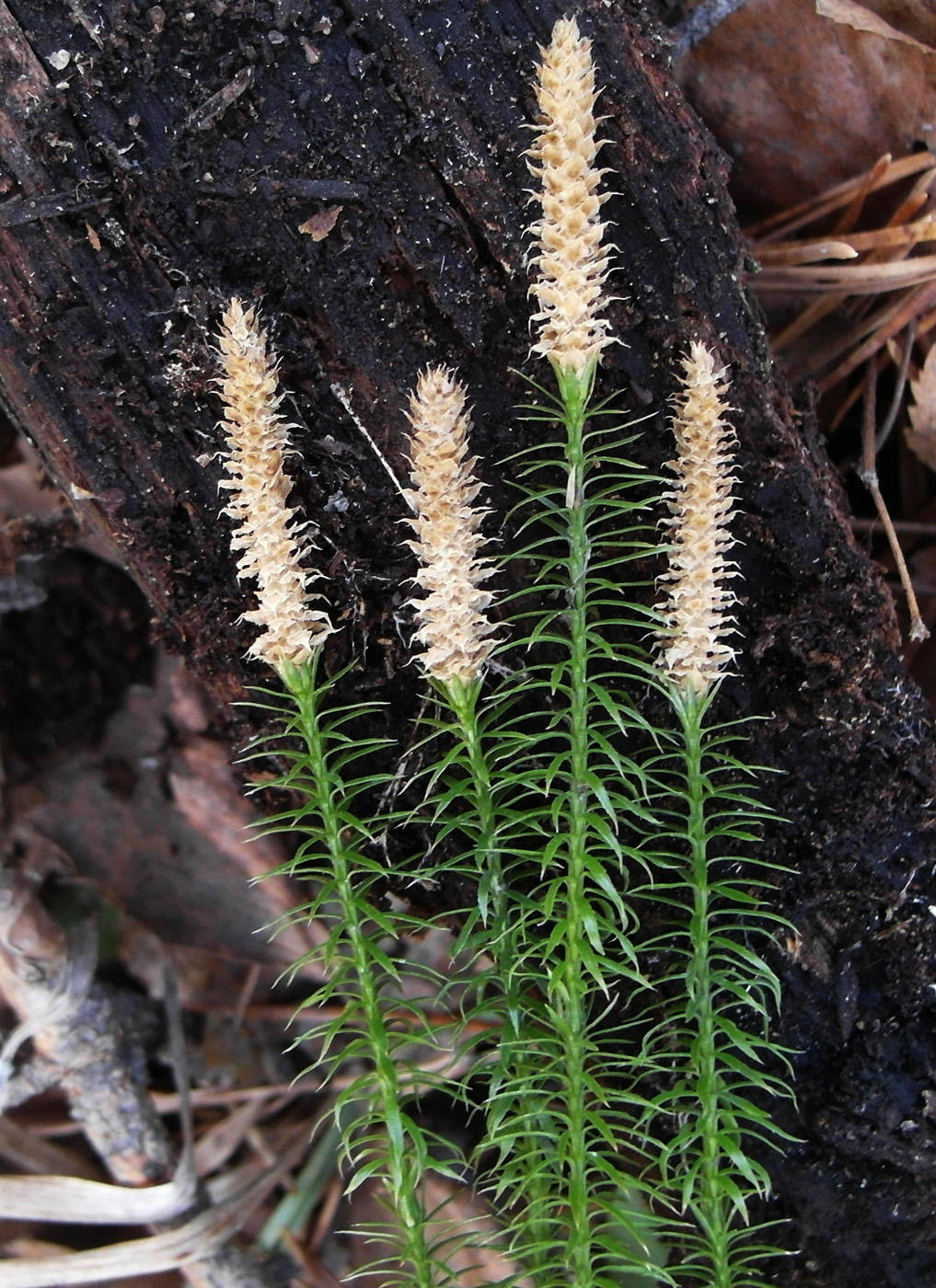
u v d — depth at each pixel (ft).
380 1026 0.63
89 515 0.69
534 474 0.66
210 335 0.64
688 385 0.62
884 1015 0.67
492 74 0.63
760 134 0.73
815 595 0.66
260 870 0.81
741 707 0.67
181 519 0.66
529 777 0.63
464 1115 0.78
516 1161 0.65
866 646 0.66
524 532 0.66
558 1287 0.65
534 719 0.67
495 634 0.66
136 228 0.64
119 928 0.80
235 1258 0.75
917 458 0.76
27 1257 0.75
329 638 0.66
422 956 0.79
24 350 0.65
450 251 0.64
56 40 0.62
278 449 0.62
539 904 0.63
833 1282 0.69
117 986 0.79
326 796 0.63
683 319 0.65
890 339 0.74
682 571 0.63
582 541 0.62
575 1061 0.63
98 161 0.63
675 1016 0.64
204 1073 0.80
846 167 0.73
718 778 0.67
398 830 0.68
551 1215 0.68
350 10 0.63
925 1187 0.67
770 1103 0.68
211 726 0.81
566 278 0.60
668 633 0.63
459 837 0.67
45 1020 0.74
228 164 0.63
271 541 0.62
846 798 0.67
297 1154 0.78
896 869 0.67
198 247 0.64
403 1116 0.63
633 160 0.64
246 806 0.81
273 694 0.64
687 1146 0.66
